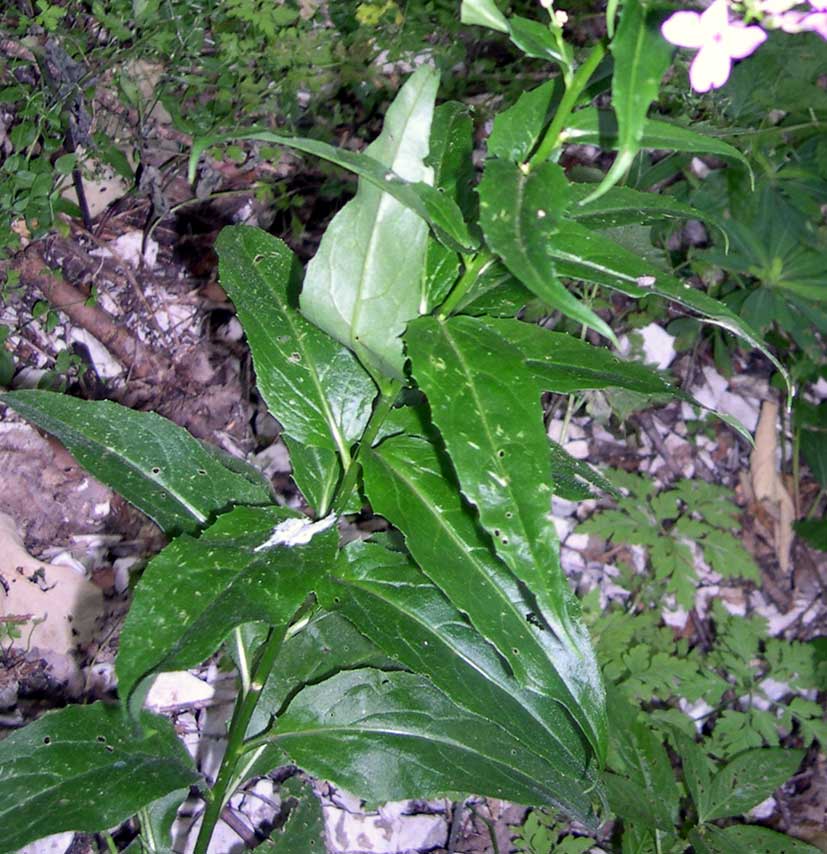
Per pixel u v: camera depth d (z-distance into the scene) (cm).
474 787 33
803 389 73
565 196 24
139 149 62
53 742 32
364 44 67
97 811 31
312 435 32
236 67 63
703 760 51
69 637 50
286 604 26
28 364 56
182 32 60
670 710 58
